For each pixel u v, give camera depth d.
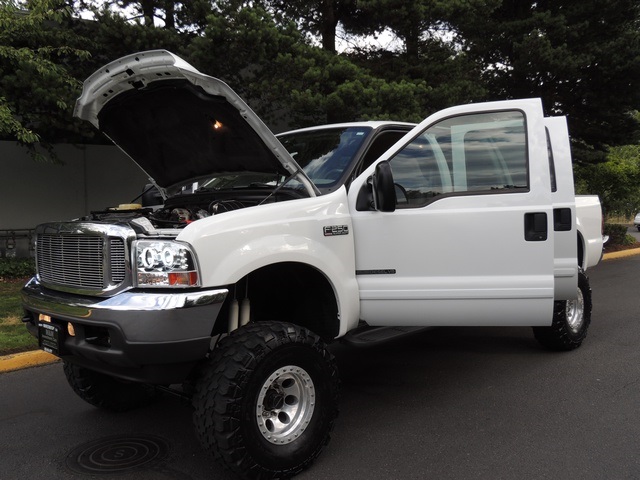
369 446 3.74
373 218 3.85
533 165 3.87
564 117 4.79
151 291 2.98
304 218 3.56
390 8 10.77
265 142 3.51
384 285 3.86
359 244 3.87
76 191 12.48
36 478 3.39
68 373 4.18
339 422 4.15
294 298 4.07
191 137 3.91
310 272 3.76
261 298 4.10
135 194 13.23
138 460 3.61
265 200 3.69
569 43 13.36
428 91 10.65
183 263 2.97
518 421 4.12
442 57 11.83
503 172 3.95
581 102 14.48
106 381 4.30
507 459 3.53
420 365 5.50
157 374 3.04
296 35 9.85
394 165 3.96
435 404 4.48
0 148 11.50
